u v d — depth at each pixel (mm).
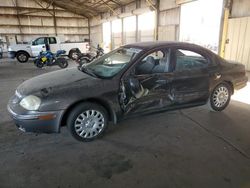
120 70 2875
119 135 3014
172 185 2014
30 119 2514
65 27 21078
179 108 3352
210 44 8156
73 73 3191
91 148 2682
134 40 14250
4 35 18641
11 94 5363
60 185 2025
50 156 2508
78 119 2715
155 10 11242
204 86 3436
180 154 2523
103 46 19719
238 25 6684
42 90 2613
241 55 6684
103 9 18047
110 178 2121
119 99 2846
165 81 3049
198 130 3137
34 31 19688
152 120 3506
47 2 19453
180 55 3230
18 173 2197
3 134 3061
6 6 18109
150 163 2355
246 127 3221
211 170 2225
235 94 4957
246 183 2029
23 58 13422
